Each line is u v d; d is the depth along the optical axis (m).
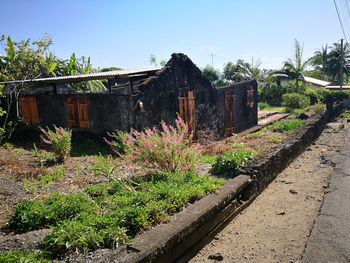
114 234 3.81
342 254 4.45
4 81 11.76
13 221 4.60
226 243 5.09
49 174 7.11
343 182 7.59
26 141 11.38
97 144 10.70
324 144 12.88
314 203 6.60
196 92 12.43
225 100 14.38
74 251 3.63
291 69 30.64
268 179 7.88
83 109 10.88
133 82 11.93
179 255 4.35
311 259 4.37
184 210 4.84
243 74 36.69
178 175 6.38
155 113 10.53
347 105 29.17
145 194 5.10
